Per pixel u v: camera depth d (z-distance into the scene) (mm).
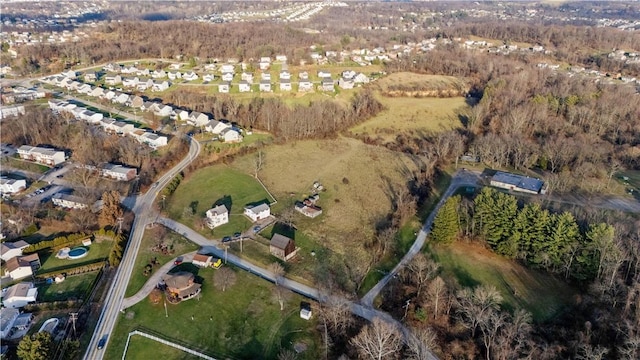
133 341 80062
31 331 81125
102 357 76500
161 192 131625
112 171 138375
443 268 102875
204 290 92750
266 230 115062
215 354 78250
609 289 87000
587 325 80625
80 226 112250
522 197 130375
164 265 100250
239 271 99000
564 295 94188
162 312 86812
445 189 139375
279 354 78500
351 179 143000
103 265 99250
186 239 110000
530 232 103000
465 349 79750
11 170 142500
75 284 93750
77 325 82688
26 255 100438
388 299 93125
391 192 136250
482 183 142500
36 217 115750
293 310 88438
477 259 106438
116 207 114938
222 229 114688
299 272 99938
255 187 136500
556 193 132875
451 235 109188
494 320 78750
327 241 111625
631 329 74250
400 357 77812
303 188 136500
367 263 104750
